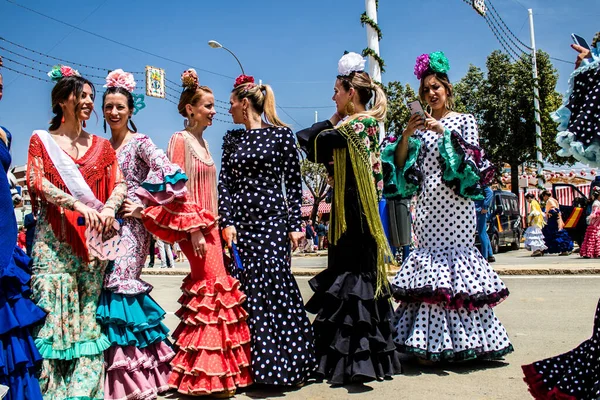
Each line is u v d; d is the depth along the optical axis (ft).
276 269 12.03
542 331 16.03
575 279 26.76
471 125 13.08
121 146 12.12
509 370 12.42
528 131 97.40
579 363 8.66
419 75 13.73
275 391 11.64
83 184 10.44
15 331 9.37
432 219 13.12
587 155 7.71
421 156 13.58
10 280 9.45
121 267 10.99
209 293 11.53
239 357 11.49
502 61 98.99
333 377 11.79
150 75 70.33
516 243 63.82
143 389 10.96
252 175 12.37
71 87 10.65
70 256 10.25
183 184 11.37
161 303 25.72
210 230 11.84
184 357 11.50
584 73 8.09
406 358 13.83
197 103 12.82
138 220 11.59
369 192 11.94
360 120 12.13
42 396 9.67
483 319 12.85
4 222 9.37
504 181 112.16
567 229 46.14
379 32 30.17
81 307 10.38
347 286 11.81
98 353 10.36
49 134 10.53
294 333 11.79
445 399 10.71
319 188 93.35
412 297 12.91
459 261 12.75
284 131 12.57
